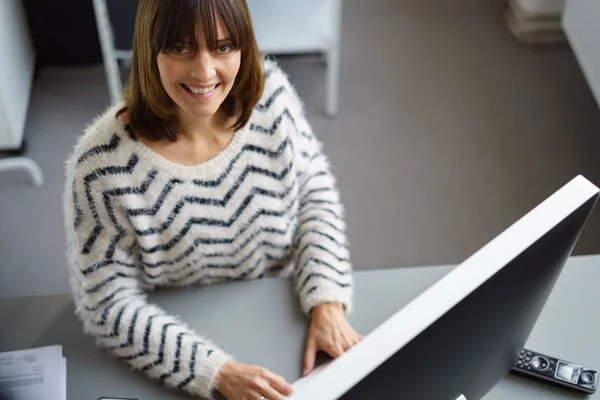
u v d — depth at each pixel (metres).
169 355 1.22
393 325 0.75
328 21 2.62
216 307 1.33
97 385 1.23
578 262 1.38
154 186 1.21
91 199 1.19
